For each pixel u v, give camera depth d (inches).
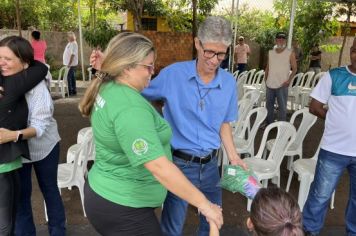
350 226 115.3
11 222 92.9
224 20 79.6
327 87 108.7
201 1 501.0
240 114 191.2
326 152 109.6
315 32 518.3
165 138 67.3
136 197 65.4
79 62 546.0
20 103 88.3
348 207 114.9
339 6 490.9
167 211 89.4
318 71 453.7
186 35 537.6
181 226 91.2
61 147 206.2
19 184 93.9
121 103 60.8
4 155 86.0
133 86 64.6
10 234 93.3
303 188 135.9
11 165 88.3
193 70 84.2
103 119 62.0
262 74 352.8
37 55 331.0
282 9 580.7
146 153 58.6
